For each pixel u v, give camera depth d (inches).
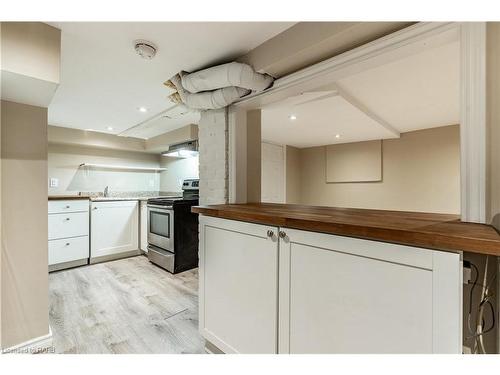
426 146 162.6
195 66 73.3
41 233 63.8
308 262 40.3
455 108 119.6
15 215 60.1
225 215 54.6
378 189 184.4
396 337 31.1
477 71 35.3
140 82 85.0
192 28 55.7
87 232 129.6
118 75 79.6
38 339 62.4
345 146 201.9
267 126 147.3
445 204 154.7
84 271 121.0
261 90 68.0
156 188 198.4
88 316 79.1
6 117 58.9
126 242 144.6
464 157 36.1
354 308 34.9
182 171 177.6
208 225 61.1
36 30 49.9
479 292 32.8
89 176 165.5
